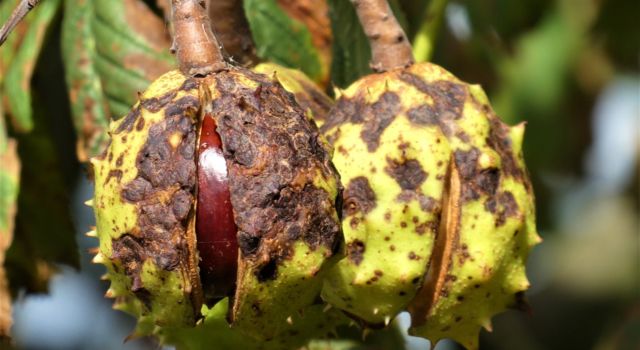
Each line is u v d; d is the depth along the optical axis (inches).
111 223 17.3
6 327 21.5
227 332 19.3
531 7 25.4
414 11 22.9
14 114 21.9
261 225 17.0
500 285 18.7
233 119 17.2
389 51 19.0
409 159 18.3
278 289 17.2
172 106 17.3
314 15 21.3
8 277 22.8
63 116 24.1
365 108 18.7
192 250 17.2
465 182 18.5
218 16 19.9
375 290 18.4
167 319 17.4
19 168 21.5
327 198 17.3
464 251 18.5
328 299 18.7
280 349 19.4
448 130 18.6
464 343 18.9
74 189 24.7
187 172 17.1
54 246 23.0
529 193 18.8
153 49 21.3
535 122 27.2
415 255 18.3
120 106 21.4
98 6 21.5
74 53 21.6
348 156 18.5
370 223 18.3
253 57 20.2
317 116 19.5
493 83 26.5
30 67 21.9
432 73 18.9
